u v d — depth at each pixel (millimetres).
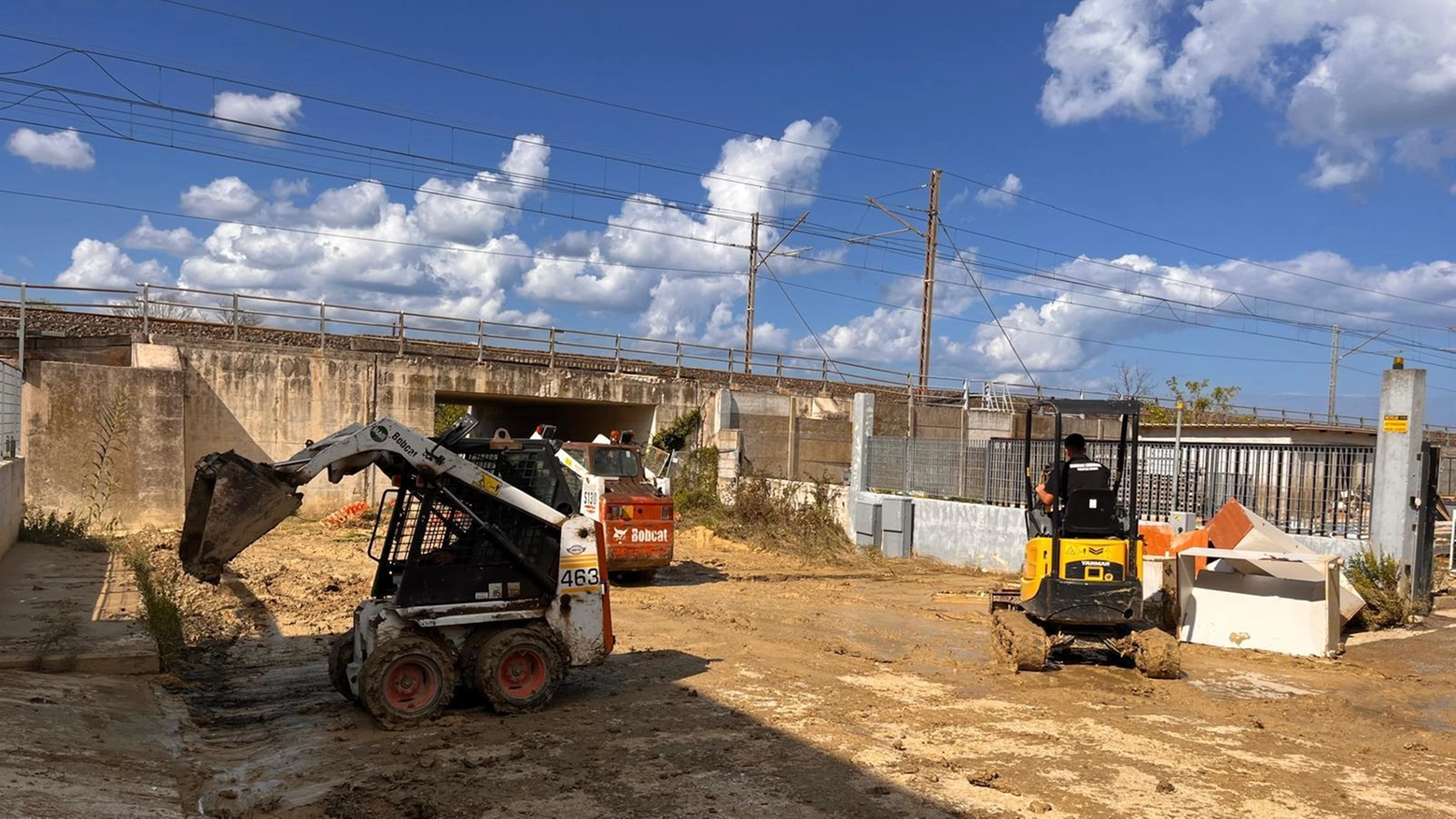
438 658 7367
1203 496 15352
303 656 9914
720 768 6324
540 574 7871
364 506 22969
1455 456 19672
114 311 25234
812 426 27312
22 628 9375
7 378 15539
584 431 33781
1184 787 6055
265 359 23219
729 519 23250
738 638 11195
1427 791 6098
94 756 5988
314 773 6258
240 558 17031
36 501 19750
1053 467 9789
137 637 9109
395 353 25688
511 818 5441
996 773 6199
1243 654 10531
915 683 8992
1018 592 11180
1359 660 10258
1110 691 8789
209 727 7402
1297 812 5664
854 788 5934
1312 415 43750
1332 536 13570
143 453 20828
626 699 8148
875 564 19375
